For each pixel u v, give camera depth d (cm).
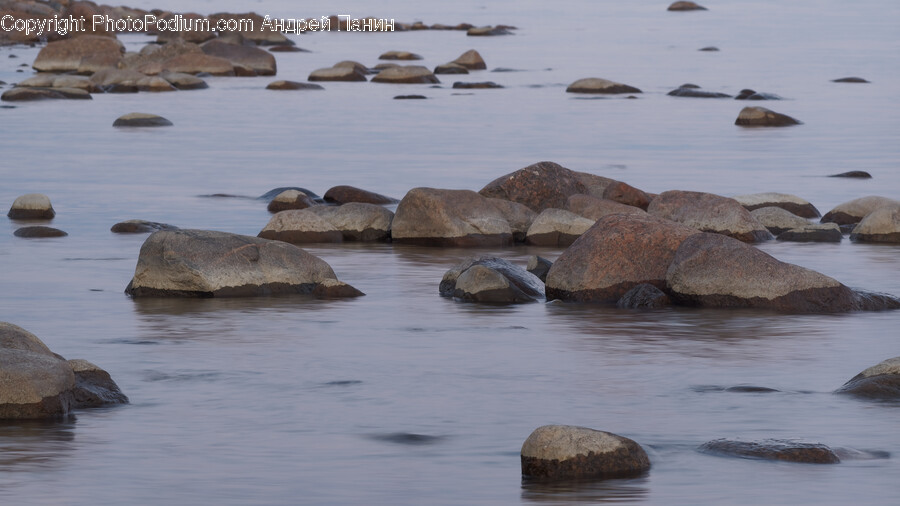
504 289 3534
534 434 2081
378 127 8819
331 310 3384
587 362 2784
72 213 5256
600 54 15775
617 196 5025
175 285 3556
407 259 4291
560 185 5038
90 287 3706
